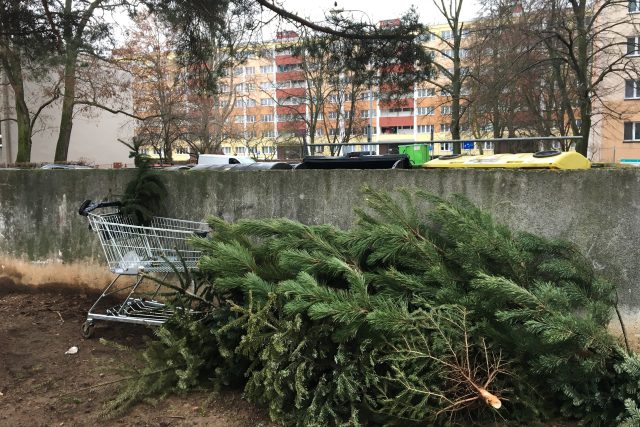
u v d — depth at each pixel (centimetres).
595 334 301
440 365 307
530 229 421
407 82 912
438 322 314
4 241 628
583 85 1941
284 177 511
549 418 325
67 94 2673
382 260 372
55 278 611
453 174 445
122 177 581
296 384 315
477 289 337
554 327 294
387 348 321
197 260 449
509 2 1955
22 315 547
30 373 410
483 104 2194
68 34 802
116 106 4350
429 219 445
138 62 3484
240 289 386
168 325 408
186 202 546
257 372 338
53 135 4262
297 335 330
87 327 484
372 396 321
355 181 483
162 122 3916
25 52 834
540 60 1925
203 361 383
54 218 608
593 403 313
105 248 492
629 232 394
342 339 323
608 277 400
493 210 432
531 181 420
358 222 409
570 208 409
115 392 378
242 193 527
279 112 6209
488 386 314
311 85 4562
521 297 310
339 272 363
